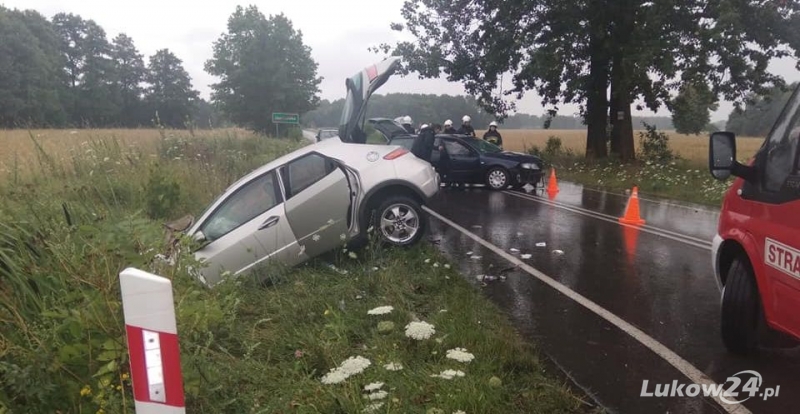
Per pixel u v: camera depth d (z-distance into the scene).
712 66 19.66
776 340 3.93
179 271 3.78
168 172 9.88
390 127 15.69
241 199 6.11
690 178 15.58
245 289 5.33
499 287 5.69
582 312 4.92
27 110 62.25
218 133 17.97
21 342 3.12
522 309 5.01
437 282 5.54
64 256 3.60
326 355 3.74
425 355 3.78
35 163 10.28
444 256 6.86
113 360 2.73
